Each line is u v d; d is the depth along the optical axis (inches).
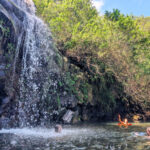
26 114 414.9
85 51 594.2
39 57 465.1
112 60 619.5
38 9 626.2
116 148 195.9
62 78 515.2
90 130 350.3
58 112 483.5
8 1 389.4
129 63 661.9
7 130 342.6
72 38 555.2
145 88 708.7
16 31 380.5
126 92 670.5
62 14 566.6
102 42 576.7
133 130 353.7
